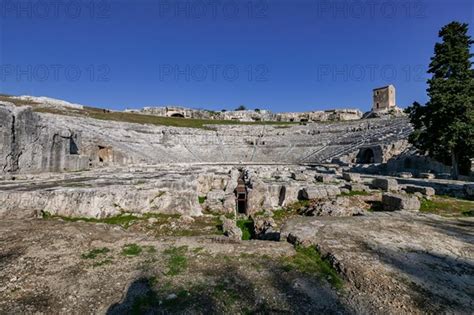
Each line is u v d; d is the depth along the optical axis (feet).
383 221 30.12
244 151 205.98
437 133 71.31
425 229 27.43
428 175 79.00
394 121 183.01
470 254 21.24
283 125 271.28
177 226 34.96
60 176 56.54
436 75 77.56
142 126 192.44
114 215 37.09
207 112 361.10
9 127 56.54
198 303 14.58
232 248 22.11
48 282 16.80
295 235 24.31
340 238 23.90
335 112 328.29
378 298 14.93
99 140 131.03
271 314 13.67
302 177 68.39
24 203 34.78
